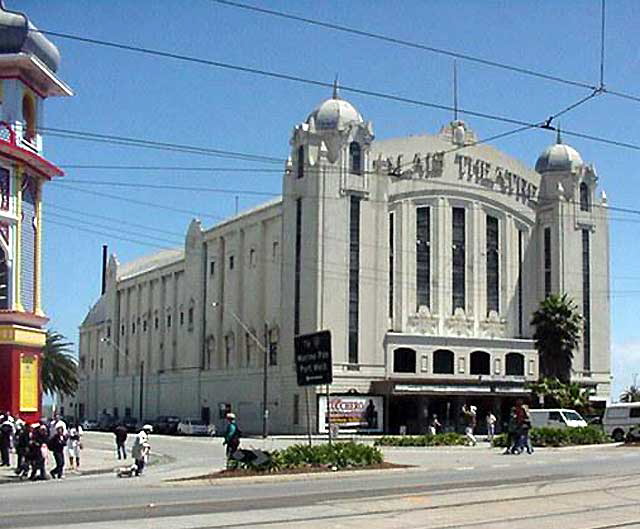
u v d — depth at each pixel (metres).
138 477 33.44
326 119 74.44
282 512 19.67
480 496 23.02
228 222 88.25
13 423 39.16
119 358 112.56
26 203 45.19
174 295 99.19
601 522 18.39
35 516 18.97
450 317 79.31
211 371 89.25
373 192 75.44
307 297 73.12
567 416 61.31
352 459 32.88
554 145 85.81
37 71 44.59
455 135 81.12
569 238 84.06
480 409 78.81
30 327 44.84
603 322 84.88
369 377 73.56
